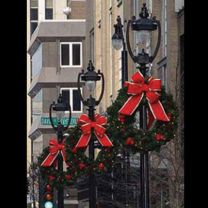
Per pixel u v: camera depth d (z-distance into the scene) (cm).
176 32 4153
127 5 5766
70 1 12719
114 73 6550
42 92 11675
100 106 7019
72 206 9138
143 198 2158
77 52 11656
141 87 2173
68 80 11562
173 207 2977
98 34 7800
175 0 4144
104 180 4428
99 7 7775
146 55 2217
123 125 2192
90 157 3269
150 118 2239
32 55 13338
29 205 7306
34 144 12362
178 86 3647
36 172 6812
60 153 3991
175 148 3044
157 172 3388
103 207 4584
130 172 3975
